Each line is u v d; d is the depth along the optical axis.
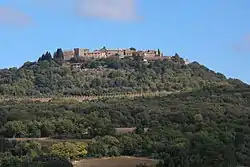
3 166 114.12
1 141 133.25
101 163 135.38
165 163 124.19
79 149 140.12
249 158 134.88
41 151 131.00
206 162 126.56
